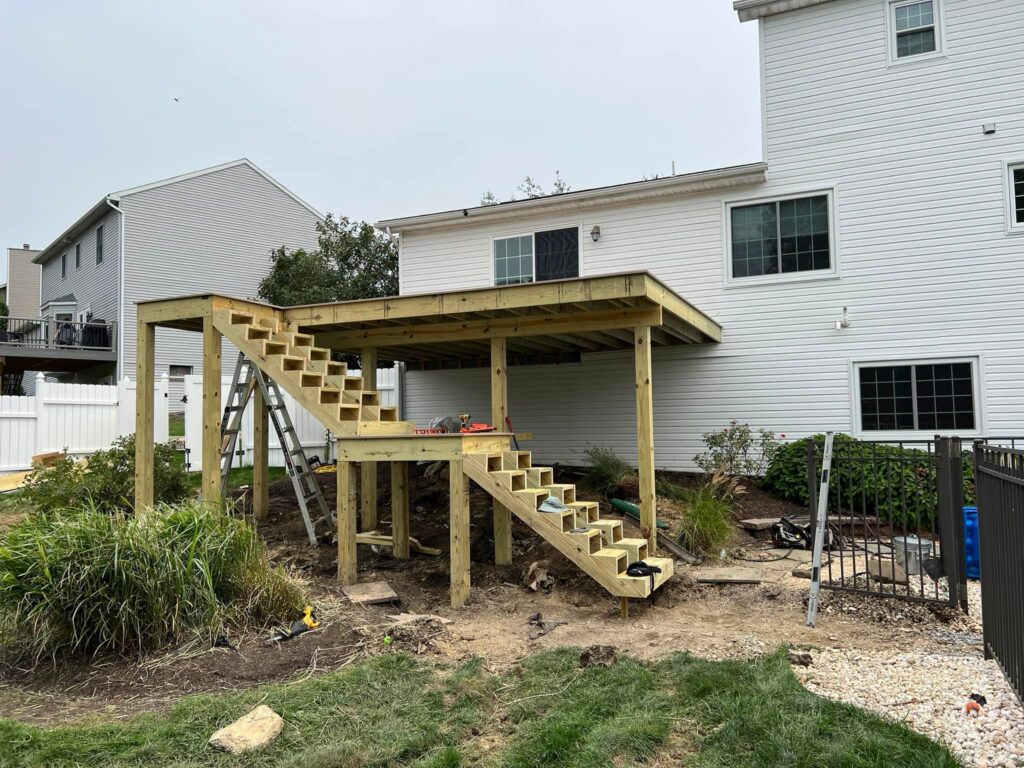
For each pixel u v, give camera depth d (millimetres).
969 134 9398
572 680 3797
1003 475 3342
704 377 10875
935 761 2607
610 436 11531
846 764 2648
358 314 8039
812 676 3713
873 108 9922
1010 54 9203
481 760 2943
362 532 7836
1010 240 9156
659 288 7152
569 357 11812
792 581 5922
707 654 4141
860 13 10023
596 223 11617
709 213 10867
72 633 4156
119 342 20297
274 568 5668
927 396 9562
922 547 5648
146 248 20875
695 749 2928
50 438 12312
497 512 6777
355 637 4559
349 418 7094
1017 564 3158
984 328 9258
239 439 12891
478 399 12719
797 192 10328
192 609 4473
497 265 12352
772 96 10555
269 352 7461
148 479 7738
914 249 9664
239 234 23047
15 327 25922
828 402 10102
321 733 3174
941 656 3961
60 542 4391
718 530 7359
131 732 3150
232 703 3465
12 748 2953
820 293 10172
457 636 4738
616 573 5211
